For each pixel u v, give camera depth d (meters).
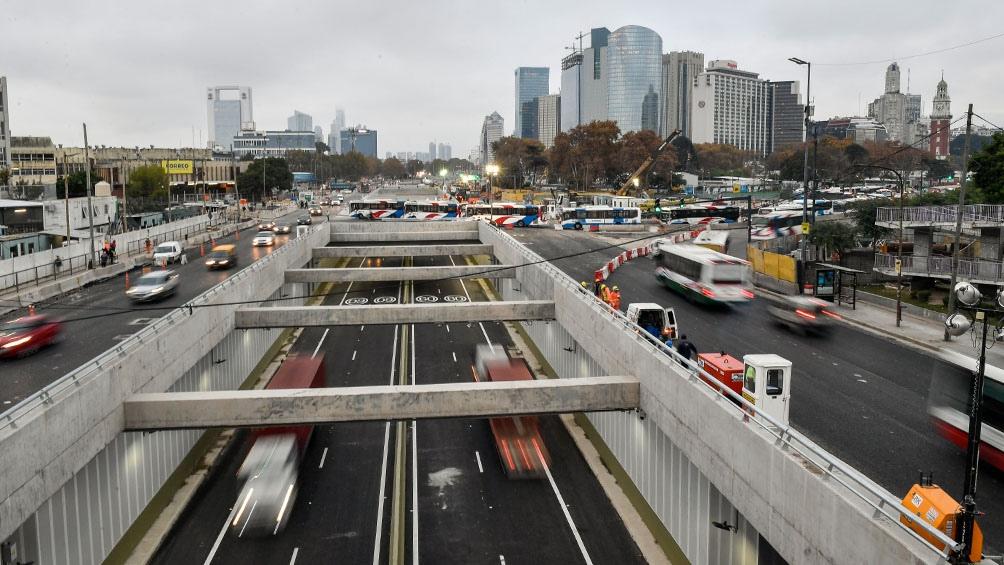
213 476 31.72
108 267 69.94
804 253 58.44
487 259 95.44
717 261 52.19
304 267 72.44
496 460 33.19
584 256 81.00
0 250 75.06
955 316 16.05
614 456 33.00
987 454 23.67
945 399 26.11
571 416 39.00
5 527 18.84
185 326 33.91
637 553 25.59
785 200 164.00
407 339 54.78
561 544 26.09
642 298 56.72
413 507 28.69
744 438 19.86
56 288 60.16
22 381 35.12
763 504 18.91
